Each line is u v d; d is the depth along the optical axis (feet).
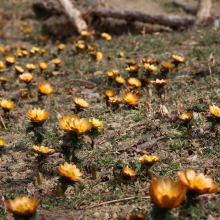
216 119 4.00
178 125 4.34
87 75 6.23
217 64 5.72
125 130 4.47
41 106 5.31
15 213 3.02
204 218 3.32
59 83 6.00
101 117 4.72
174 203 2.85
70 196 3.67
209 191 2.96
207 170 3.75
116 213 3.47
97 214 3.47
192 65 5.86
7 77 6.68
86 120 3.55
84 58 7.28
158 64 6.15
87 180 3.83
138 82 4.93
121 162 3.87
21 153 4.32
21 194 3.73
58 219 3.44
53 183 3.83
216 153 3.93
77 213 3.50
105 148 4.23
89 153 4.15
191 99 4.82
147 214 3.38
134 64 5.45
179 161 3.93
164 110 4.55
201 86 5.10
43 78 6.44
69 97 5.45
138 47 7.45
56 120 4.85
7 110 4.77
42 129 3.87
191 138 4.16
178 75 5.57
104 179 3.82
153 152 4.08
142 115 4.65
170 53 6.78
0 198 3.70
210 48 6.47
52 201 3.60
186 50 6.84
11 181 3.91
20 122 4.99
